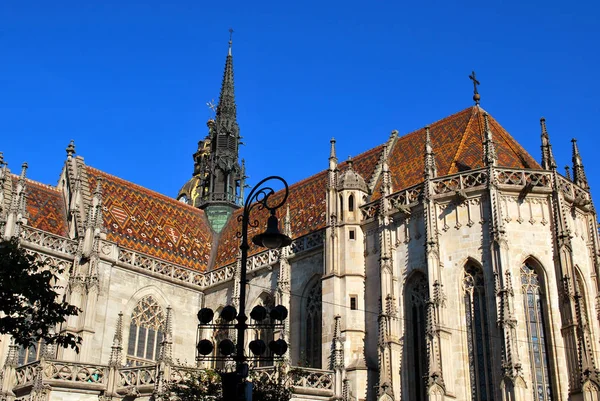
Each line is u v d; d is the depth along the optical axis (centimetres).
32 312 3678
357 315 6462
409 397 5931
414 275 6250
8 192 7569
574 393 5441
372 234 6706
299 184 8588
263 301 7475
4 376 6125
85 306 6912
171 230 8625
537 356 5681
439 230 6178
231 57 11250
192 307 7994
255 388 4950
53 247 7131
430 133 7488
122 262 7500
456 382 5709
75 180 7856
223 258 8431
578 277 6159
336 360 5994
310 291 7112
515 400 5241
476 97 7419
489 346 5678
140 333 7475
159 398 5666
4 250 3594
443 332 5734
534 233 6006
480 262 5925
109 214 8006
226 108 10606
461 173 6222
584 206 6375
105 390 5931
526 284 5894
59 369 5925
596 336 6016
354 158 8150
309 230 7500
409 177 7019
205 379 5419
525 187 6066
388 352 5947
